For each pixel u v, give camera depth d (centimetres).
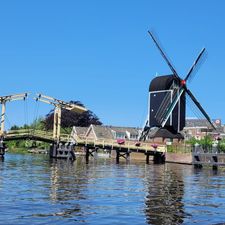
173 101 8219
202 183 2792
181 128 8281
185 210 1588
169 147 6303
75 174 3172
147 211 1538
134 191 2152
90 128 11375
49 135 5984
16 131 5772
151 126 8500
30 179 2609
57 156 5912
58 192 1986
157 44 8231
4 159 5566
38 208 1527
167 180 2939
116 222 1342
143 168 4481
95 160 6544
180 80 8219
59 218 1369
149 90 8581
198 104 8444
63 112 12262
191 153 5750
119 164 5328
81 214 1448
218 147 5747
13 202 1638
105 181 2677
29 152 10469
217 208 1669
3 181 2427
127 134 11675
